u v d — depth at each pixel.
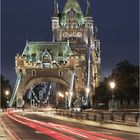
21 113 171.12
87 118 78.00
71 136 46.81
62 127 68.38
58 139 42.41
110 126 63.31
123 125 57.88
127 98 165.88
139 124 52.41
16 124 78.56
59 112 129.00
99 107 195.62
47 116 132.75
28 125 74.81
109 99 179.88
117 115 78.81
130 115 74.25
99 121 68.81
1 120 98.81
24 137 45.56
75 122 88.81
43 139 42.44
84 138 43.59
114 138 43.53
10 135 48.06
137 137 45.06
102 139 42.03
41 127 67.69
